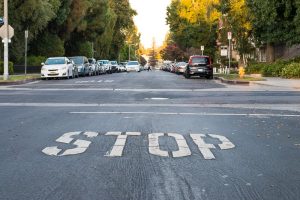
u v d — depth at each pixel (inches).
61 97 773.9
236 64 2274.9
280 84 1059.3
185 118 520.7
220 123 483.8
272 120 512.1
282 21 1413.6
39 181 257.0
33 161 304.3
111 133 411.5
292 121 505.0
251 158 318.3
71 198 226.7
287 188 246.8
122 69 3233.3
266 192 239.3
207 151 339.0
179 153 331.0
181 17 2283.5
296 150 347.3
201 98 770.8
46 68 1437.0
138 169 285.0
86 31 2578.7
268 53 1806.1
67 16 2191.2
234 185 251.6
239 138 394.6
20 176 267.4
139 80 1423.5
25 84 1147.9
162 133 413.7
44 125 457.7
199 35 2169.0
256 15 1461.6
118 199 225.0
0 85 1104.8
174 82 1295.5
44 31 2100.1
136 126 455.5
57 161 304.5
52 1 1894.7
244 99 754.2
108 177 265.7
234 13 1658.5
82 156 319.6
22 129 431.8
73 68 1581.0
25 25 1691.7
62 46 2183.8
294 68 1311.5
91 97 778.2
